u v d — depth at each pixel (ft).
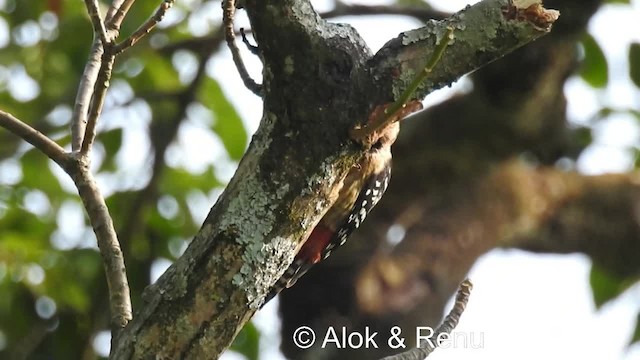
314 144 16.49
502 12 16.38
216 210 16.96
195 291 16.74
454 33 16.52
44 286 35.19
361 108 16.44
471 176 36.09
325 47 16.24
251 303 16.85
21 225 38.96
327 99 16.37
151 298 17.01
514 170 36.68
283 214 16.69
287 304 34.40
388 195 35.78
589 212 37.91
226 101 40.19
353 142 16.58
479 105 35.22
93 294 36.70
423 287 34.22
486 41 16.47
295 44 16.01
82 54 36.01
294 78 16.24
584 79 38.14
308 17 16.05
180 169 41.16
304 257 25.77
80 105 19.65
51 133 38.55
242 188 16.78
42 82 38.22
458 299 21.04
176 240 39.81
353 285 33.86
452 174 35.96
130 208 39.29
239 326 16.96
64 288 35.55
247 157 16.88
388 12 37.29
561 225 37.29
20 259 35.19
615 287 38.86
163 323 16.76
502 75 33.47
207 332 16.76
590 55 37.37
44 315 36.55
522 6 16.37
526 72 33.19
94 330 35.99
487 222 35.63
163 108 40.63
